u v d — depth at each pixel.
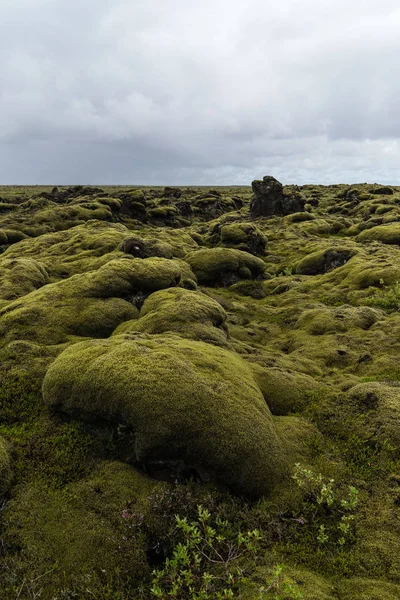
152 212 59.97
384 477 9.38
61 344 14.98
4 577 7.05
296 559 7.49
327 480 9.29
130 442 9.91
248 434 9.40
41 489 8.88
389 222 46.94
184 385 10.00
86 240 31.66
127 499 8.56
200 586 6.76
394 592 6.68
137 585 7.19
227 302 25.23
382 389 12.26
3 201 73.56
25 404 11.77
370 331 18.38
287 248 42.34
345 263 30.95
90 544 7.60
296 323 20.91
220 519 8.27
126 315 17.36
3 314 17.22
